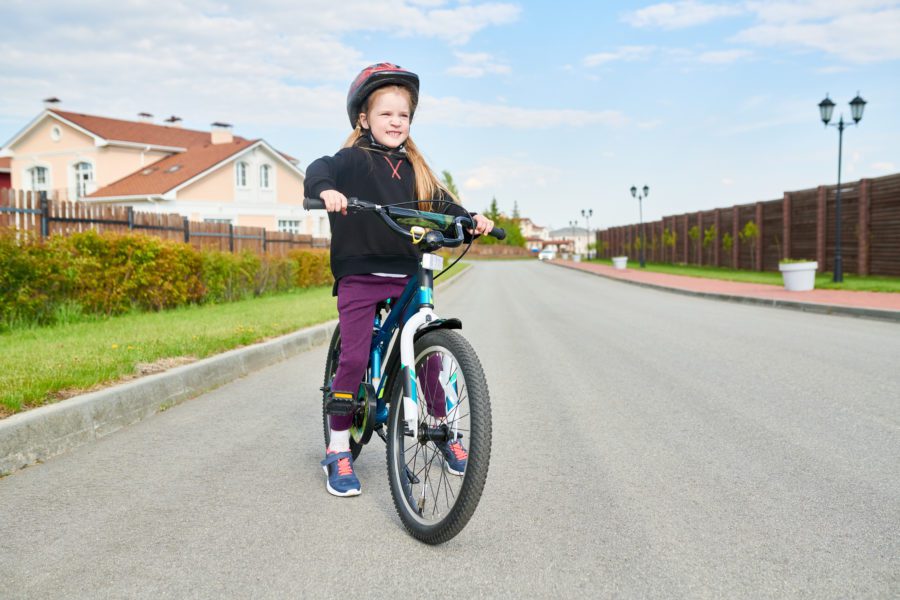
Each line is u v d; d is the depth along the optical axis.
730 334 9.12
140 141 32.78
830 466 3.50
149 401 4.70
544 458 3.70
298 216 33.75
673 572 2.34
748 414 4.67
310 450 3.85
